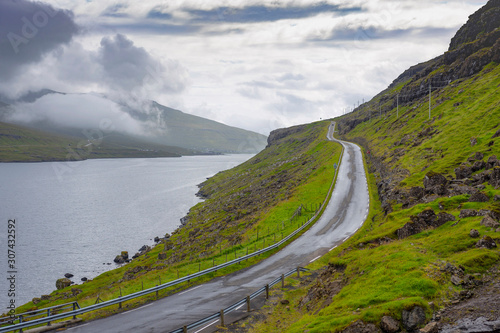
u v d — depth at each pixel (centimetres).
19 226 13900
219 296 3712
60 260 9862
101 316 3272
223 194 17375
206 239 8769
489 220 3212
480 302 2205
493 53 13888
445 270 2603
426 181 5562
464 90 12662
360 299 2517
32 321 2922
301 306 3284
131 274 7106
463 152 6994
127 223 14350
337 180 9856
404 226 3931
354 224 6350
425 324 2134
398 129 14038
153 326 2973
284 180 13925
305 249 5316
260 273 4469
